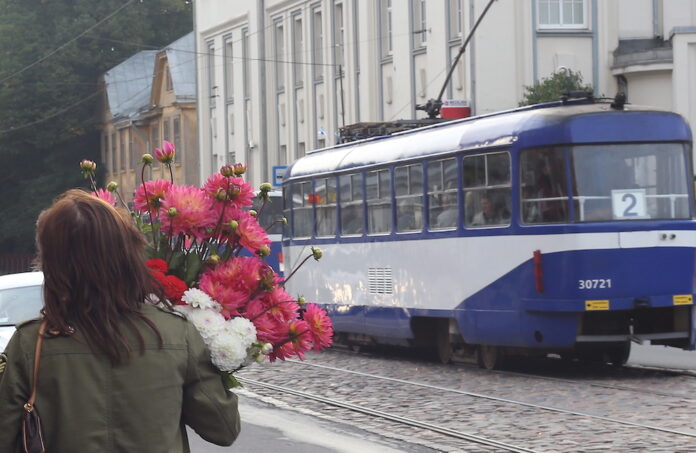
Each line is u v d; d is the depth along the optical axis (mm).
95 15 67312
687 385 14859
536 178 15953
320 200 22328
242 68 49750
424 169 18391
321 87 43812
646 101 34125
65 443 3707
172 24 69688
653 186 15914
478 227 16969
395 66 38469
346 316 21141
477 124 17312
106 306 3805
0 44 66375
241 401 15180
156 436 3770
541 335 15898
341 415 13586
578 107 16125
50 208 3891
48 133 66562
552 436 11281
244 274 4547
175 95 59469
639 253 15625
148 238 4699
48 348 3756
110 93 65625
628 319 16203
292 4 45562
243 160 49875
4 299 13969
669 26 34781
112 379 3756
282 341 4633
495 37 34000
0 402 3762
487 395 14562
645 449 10359
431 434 11914
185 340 3924
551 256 15727
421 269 18469
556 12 34312
